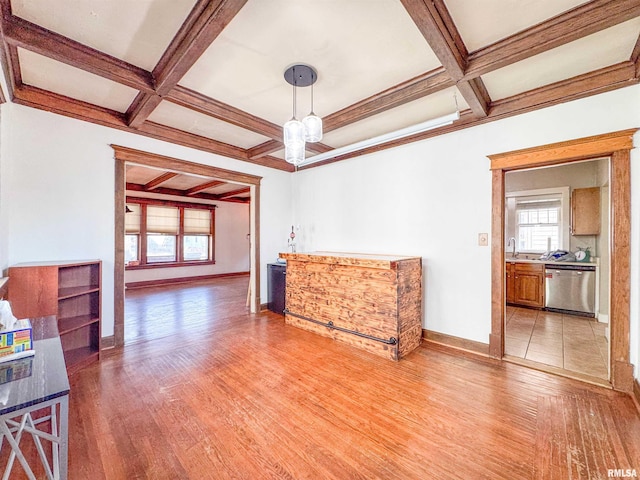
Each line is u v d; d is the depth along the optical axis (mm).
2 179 2418
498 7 1734
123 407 2135
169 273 7867
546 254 5262
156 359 2977
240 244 9539
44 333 1691
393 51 2145
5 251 2520
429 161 3482
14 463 1603
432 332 3457
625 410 2082
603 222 4172
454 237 3277
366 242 4152
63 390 1067
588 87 2439
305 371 2711
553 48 1999
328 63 2287
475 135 3109
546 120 2682
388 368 2771
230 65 2314
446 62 2037
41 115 2820
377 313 3096
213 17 1678
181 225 8133
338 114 3156
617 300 2357
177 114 3268
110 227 3248
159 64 2305
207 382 2506
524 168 2896
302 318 3945
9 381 1123
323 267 3652
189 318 4500
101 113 3143
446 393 2330
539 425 1932
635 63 2225
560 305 4715
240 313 4805
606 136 2385
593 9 1696
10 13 1783
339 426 1933
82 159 3064
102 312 3178
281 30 1919
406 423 1963
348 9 1735
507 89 2689
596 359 2934
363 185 4188
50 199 2875
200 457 1659
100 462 1609
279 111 3143
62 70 2445
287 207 5305
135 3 1718
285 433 1865
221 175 4328
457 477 1523
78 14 1809
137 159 3453
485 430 1889
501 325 2973
